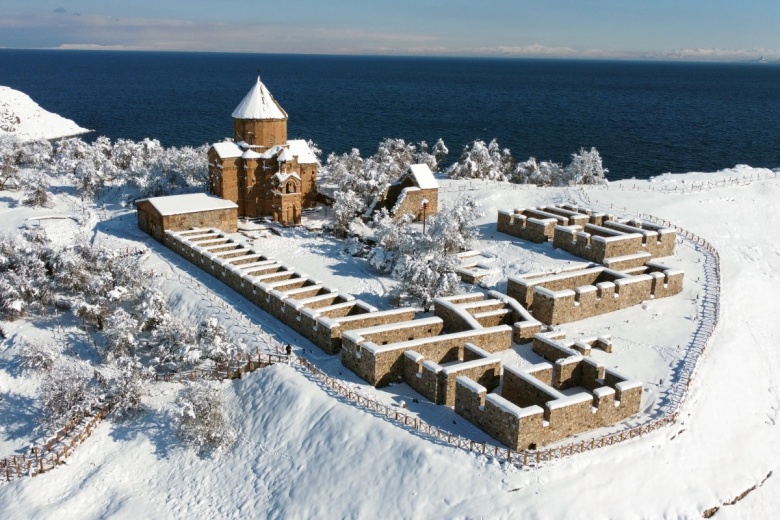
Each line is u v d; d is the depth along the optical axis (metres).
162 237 74.81
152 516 38.88
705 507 37.06
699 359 48.53
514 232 76.75
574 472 36.09
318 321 51.28
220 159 82.75
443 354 48.50
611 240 65.00
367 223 85.12
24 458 44.06
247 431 43.97
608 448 37.97
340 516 36.09
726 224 80.06
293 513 37.16
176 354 51.41
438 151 131.12
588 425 40.09
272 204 84.81
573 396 39.41
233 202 81.31
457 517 33.94
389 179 98.81
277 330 54.59
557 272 62.47
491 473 35.75
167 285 63.19
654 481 37.16
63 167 109.12
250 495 39.31
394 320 53.84
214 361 50.62
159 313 55.94
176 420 44.69
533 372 43.97
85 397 47.44
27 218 83.00
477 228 76.50
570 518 34.03
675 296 60.72
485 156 112.88
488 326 54.53
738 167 106.00
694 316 56.31
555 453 36.94
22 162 115.00
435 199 85.69
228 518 38.25
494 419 38.91
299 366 48.00
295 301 55.00
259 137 85.56
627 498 35.84
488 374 45.16
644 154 165.50
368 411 42.00
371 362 45.62
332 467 38.97
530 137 195.62
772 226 81.88
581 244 67.56
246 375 48.62
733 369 49.03
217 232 74.88
